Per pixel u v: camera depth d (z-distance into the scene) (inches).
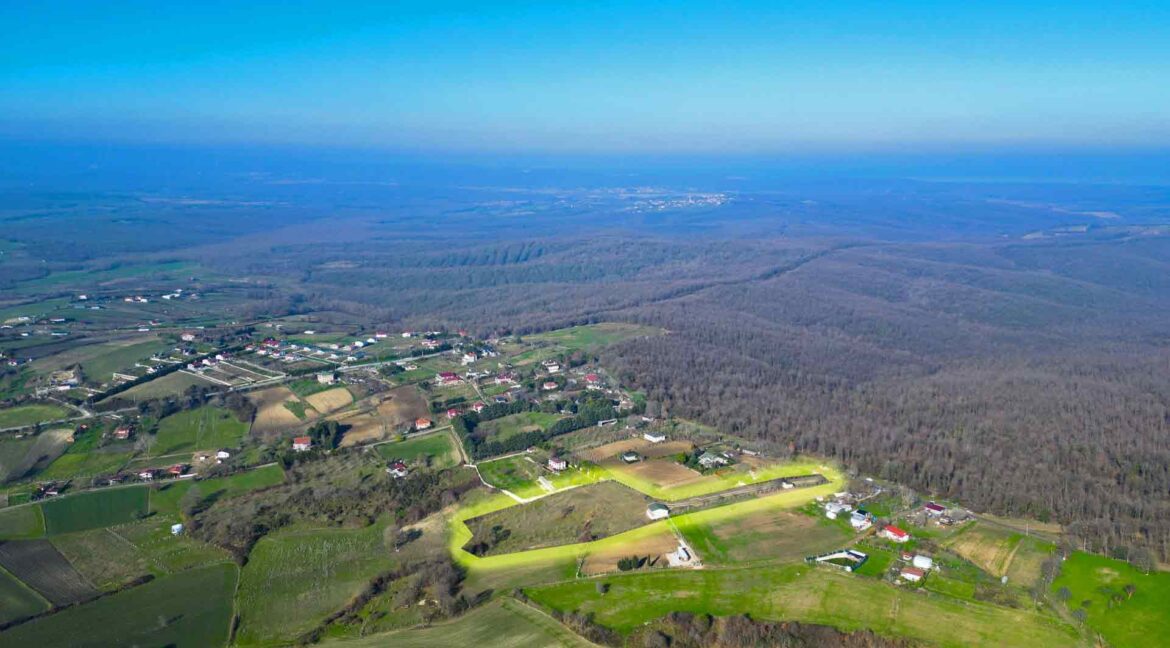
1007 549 5935.0
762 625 4918.8
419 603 5329.7
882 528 6304.1
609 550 5999.0
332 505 6939.0
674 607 5177.2
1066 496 6786.4
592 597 5324.8
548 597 5339.6
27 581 5698.8
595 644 4793.3
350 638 4958.2
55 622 5182.1
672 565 5753.0
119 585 5649.6
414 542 6264.8
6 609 5329.7
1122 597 5246.1
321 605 5374.0
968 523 6427.2
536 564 5821.9
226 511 6815.9
